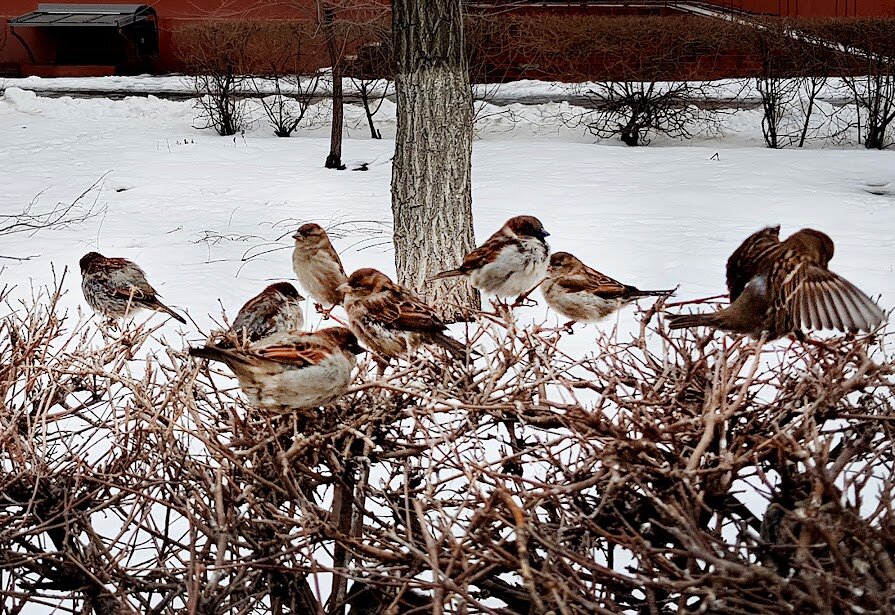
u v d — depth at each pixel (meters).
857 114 24.66
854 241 14.19
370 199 18.05
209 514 3.80
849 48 23.95
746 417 3.92
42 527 3.96
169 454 3.92
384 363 4.84
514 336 4.52
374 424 4.10
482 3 26.36
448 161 10.58
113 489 4.42
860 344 3.96
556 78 29.39
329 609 4.00
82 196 17.61
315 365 3.89
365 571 3.59
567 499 3.83
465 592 3.22
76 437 6.27
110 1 32.94
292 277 12.60
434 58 10.51
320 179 19.89
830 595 2.87
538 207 16.77
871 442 3.85
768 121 24.38
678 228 15.01
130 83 31.17
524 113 26.06
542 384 4.09
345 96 28.22
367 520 5.38
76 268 13.11
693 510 3.39
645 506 3.72
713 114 25.38
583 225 15.28
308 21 25.05
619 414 3.85
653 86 24.55
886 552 3.11
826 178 19.47
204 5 32.94
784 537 3.41
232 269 13.01
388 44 23.20
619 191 18.11
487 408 3.77
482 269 7.56
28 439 4.30
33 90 30.05
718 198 17.36
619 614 3.20
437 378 4.35
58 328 5.21
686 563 3.48
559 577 3.27
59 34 33.41
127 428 4.10
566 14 30.14
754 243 3.87
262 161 21.77
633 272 12.42
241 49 25.34
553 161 21.19
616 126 24.94
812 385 3.89
